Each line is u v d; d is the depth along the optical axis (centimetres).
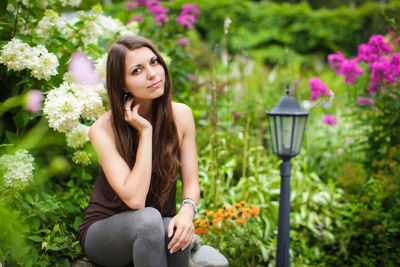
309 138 361
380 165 291
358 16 1042
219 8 1033
